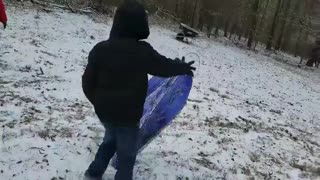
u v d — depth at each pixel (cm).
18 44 574
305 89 898
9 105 322
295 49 1981
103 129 294
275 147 357
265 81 838
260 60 1230
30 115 307
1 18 437
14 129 269
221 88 609
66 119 311
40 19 827
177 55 877
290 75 1084
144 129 220
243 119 435
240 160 297
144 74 185
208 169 264
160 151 275
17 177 208
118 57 181
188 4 1631
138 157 255
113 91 183
